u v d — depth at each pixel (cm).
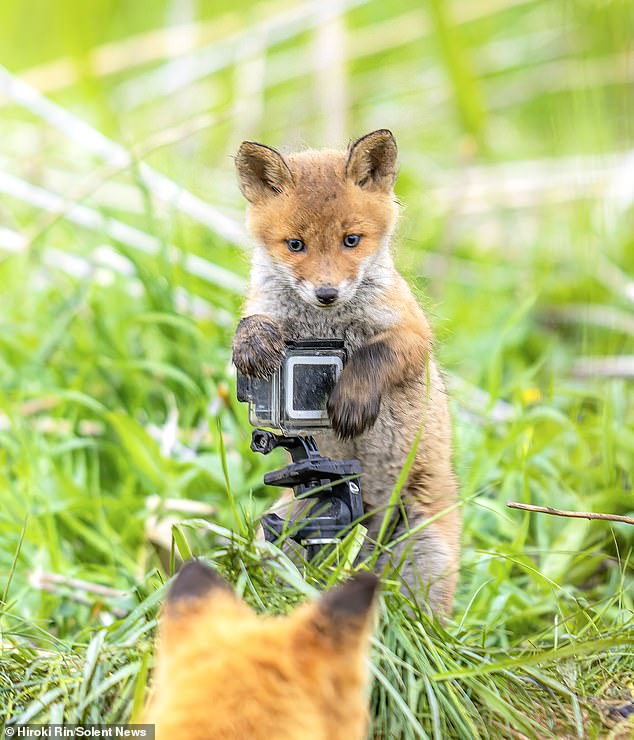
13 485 687
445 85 1345
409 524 582
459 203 1150
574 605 569
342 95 1281
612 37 1219
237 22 1413
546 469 682
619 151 1171
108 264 874
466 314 1005
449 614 566
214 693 309
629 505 655
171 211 919
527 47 1437
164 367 743
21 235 923
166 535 613
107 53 1317
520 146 1359
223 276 891
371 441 584
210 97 1380
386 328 589
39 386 788
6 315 891
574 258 1062
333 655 317
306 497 509
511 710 421
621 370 855
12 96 1004
